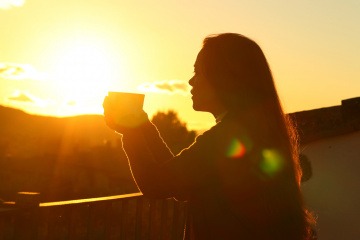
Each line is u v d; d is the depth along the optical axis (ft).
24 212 13.00
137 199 17.15
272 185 7.12
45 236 13.44
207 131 7.31
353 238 23.73
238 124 7.26
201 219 7.13
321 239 24.34
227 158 7.06
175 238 18.61
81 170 104.88
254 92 7.47
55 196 100.42
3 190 96.84
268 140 7.27
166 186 6.93
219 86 7.50
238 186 7.02
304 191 24.91
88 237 14.85
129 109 7.30
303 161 25.12
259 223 6.98
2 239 12.55
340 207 24.18
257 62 7.59
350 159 24.44
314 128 24.98
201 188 7.11
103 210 16.31
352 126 24.09
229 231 6.98
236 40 7.64
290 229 7.04
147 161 7.02
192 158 7.04
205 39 7.86
